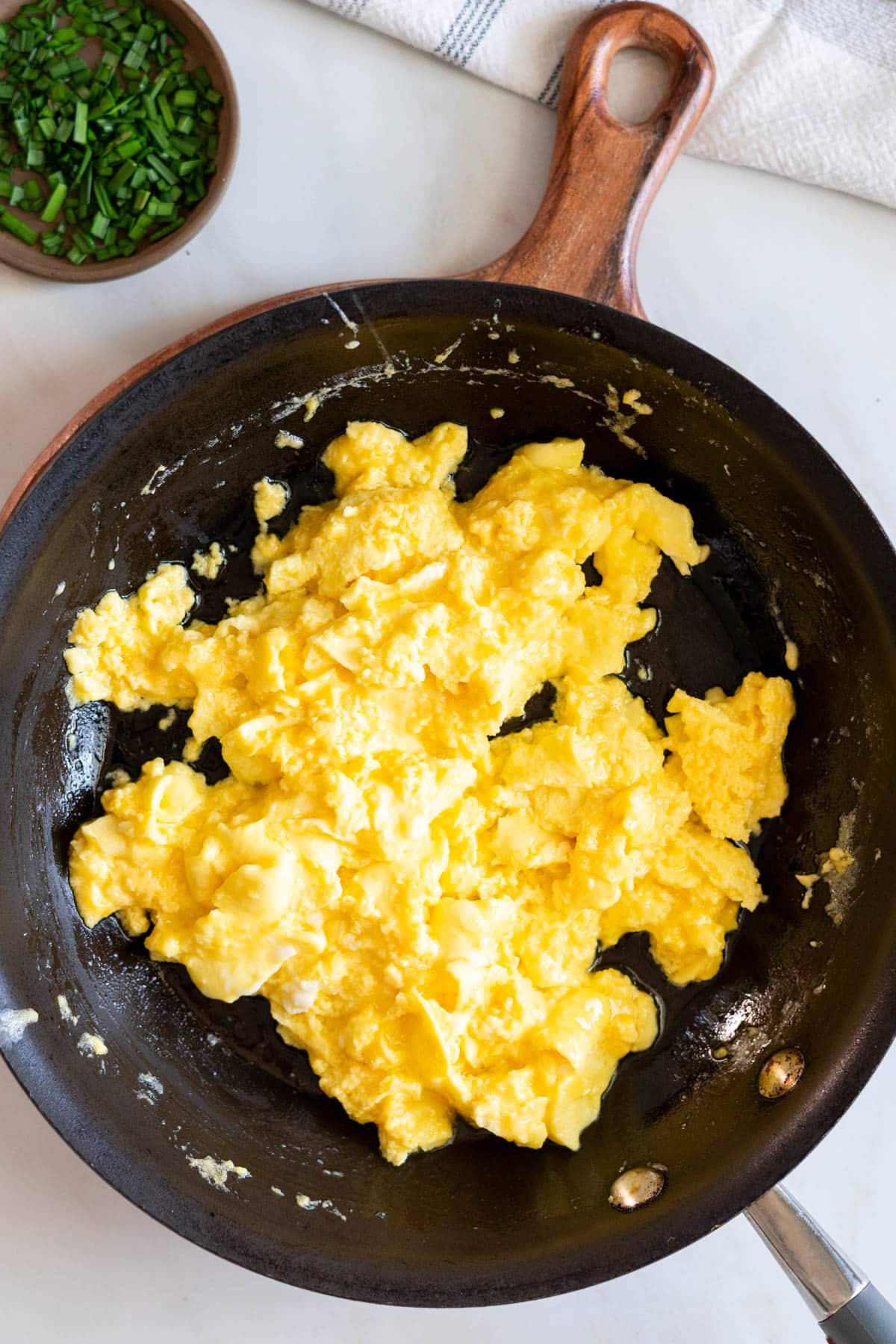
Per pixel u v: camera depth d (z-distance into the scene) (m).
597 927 0.54
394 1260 0.50
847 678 0.53
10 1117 0.56
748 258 0.56
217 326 0.52
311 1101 0.54
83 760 0.54
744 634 0.55
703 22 0.54
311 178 0.55
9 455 0.55
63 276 0.53
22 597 0.50
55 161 0.54
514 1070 0.53
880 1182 0.57
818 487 0.50
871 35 0.54
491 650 0.52
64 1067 0.51
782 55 0.54
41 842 0.52
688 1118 0.53
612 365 0.51
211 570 0.54
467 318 0.50
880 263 0.56
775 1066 0.52
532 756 0.53
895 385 0.56
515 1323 0.56
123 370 0.55
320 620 0.53
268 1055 0.54
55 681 0.53
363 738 0.52
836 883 0.53
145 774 0.53
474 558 0.53
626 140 0.52
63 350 0.55
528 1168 0.53
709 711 0.54
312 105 0.55
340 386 0.52
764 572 0.54
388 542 0.53
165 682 0.53
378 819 0.52
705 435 0.52
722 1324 0.56
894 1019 0.50
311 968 0.52
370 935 0.52
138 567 0.54
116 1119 0.51
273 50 0.55
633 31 0.52
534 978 0.53
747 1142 0.51
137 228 0.54
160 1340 0.56
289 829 0.52
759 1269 0.57
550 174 0.54
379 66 0.55
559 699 0.54
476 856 0.53
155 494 0.52
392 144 0.55
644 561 0.54
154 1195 0.50
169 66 0.54
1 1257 0.55
